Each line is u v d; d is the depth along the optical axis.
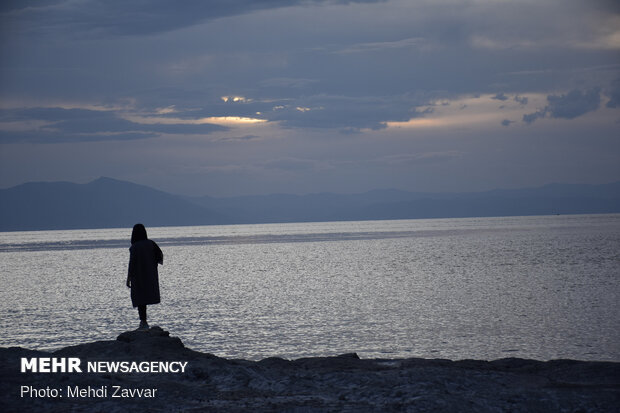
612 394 8.12
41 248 190.38
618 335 31.59
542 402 7.86
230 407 7.74
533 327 34.59
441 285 58.75
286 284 63.72
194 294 55.44
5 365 9.93
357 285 61.09
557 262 80.38
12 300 53.78
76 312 44.97
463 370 9.68
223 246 168.12
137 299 13.59
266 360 11.38
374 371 10.23
